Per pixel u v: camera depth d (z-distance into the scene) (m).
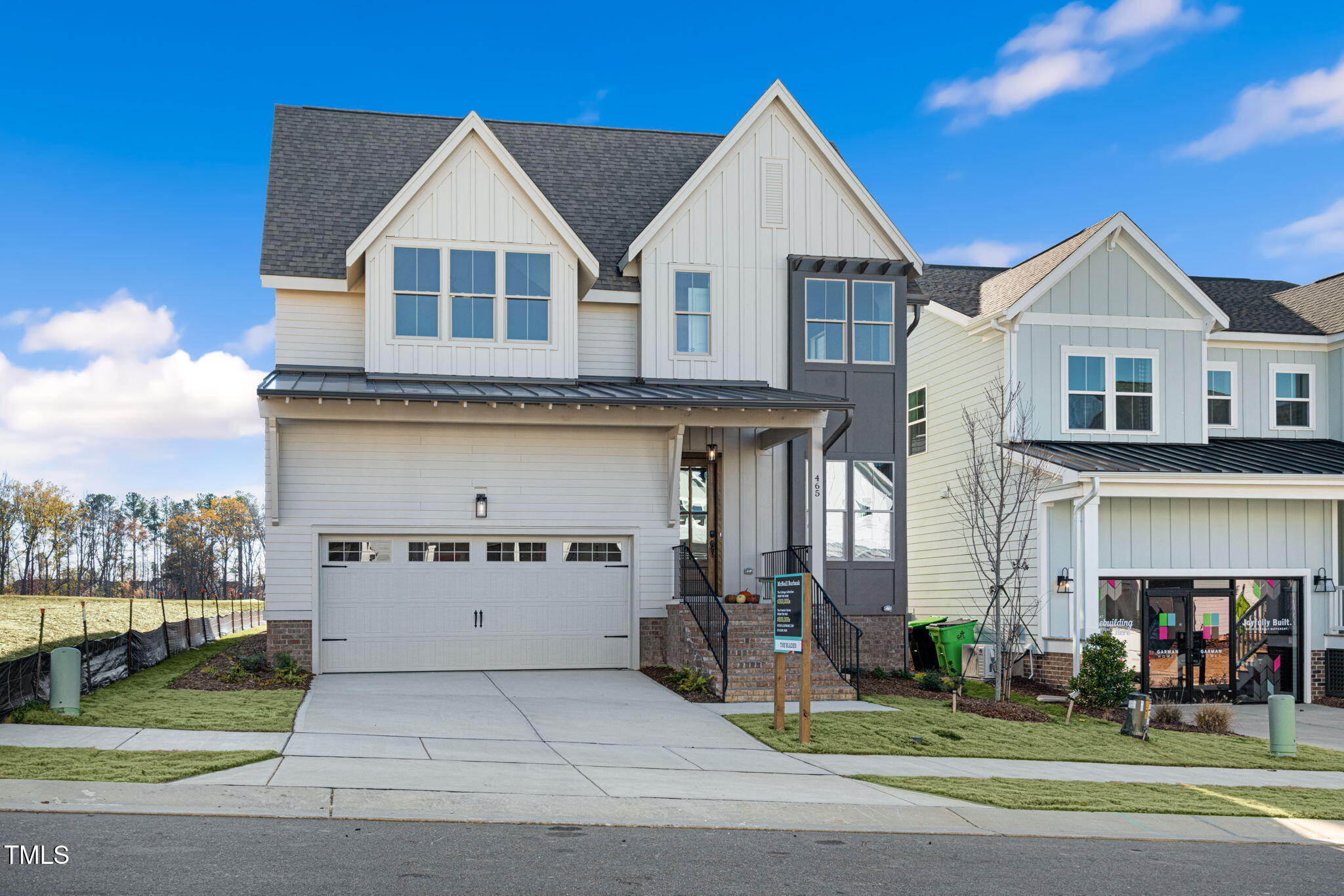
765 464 21.61
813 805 10.57
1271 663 22.39
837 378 21.94
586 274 20.77
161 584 88.06
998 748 14.57
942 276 28.83
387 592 19.36
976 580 24.67
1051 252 25.72
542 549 20.11
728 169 22.14
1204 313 24.77
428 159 21.50
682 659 19.05
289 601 18.81
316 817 8.95
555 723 14.73
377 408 18.12
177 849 7.74
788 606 14.55
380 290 19.66
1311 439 26.31
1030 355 23.89
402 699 16.23
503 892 7.13
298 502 18.97
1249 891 8.32
